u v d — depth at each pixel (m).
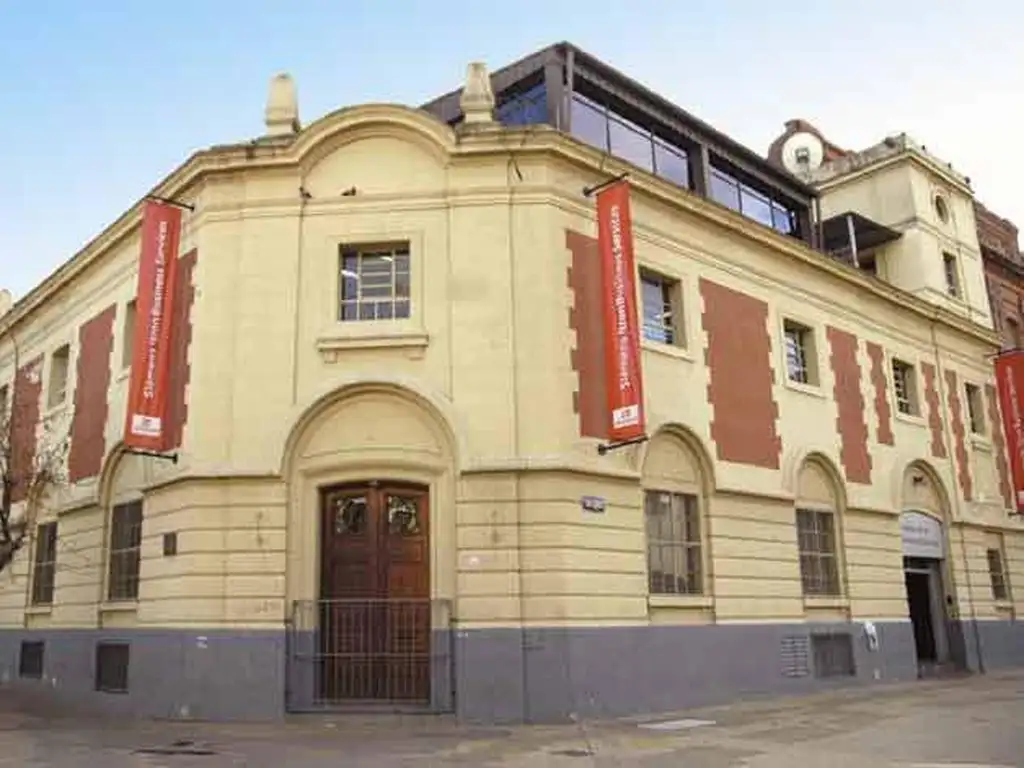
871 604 20.80
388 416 15.16
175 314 16.41
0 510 18.08
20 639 20.64
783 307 20.52
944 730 12.64
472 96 16.56
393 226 15.82
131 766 10.31
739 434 18.42
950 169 28.67
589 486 15.15
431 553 14.69
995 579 25.92
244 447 14.96
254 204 15.98
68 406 20.88
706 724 13.66
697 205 18.41
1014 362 27.19
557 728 13.27
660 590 16.36
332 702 14.21
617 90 19.31
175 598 14.78
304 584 14.67
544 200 15.81
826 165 29.14
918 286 26.41
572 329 15.62
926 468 23.94
